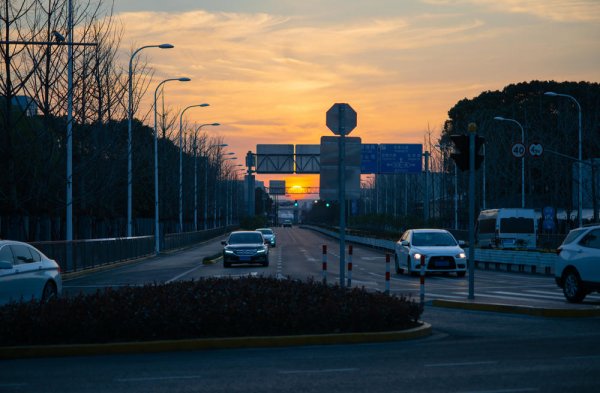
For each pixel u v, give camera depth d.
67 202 42.00
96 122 46.69
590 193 80.62
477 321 18.88
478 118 95.50
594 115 90.56
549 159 81.88
